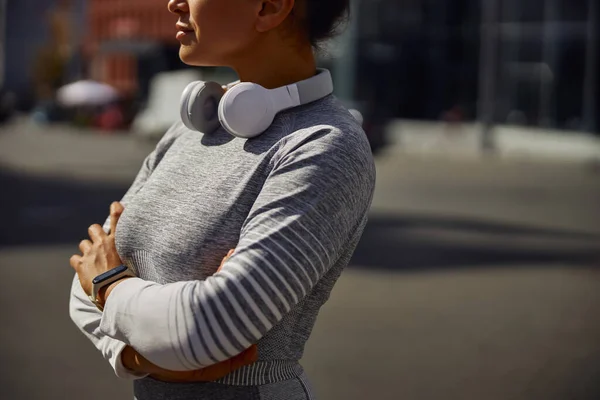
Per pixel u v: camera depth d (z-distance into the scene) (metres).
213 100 1.67
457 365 5.30
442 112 34.81
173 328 1.42
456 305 6.89
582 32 29.64
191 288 1.44
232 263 1.43
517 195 16.70
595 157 26.64
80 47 56.19
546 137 29.59
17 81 63.34
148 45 45.59
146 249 1.62
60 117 44.16
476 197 16.11
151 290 1.48
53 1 62.97
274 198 1.47
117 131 39.06
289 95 1.58
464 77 34.41
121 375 1.62
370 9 34.09
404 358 5.42
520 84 31.22
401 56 34.72
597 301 7.12
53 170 20.14
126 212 1.68
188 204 1.58
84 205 13.68
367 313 6.54
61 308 6.52
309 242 1.44
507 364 5.35
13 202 13.84
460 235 11.00
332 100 1.63
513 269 8.59
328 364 5.25
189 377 1.51
